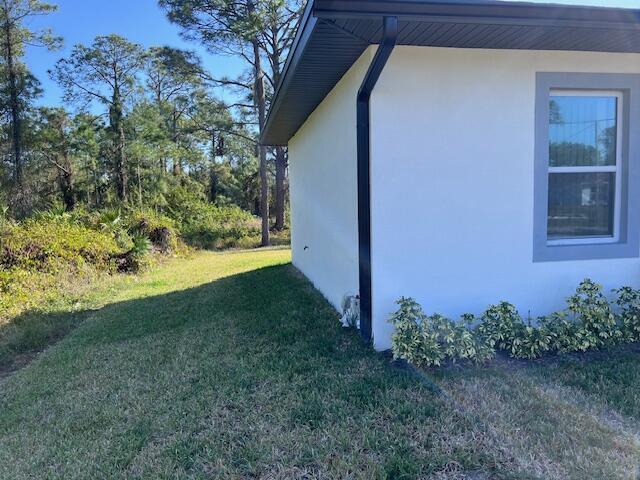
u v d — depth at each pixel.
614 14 3.14
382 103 3.76
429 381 3.22
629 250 4.18
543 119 3.96
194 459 2.45
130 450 2.58
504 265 4.04
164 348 4.44
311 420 2.76
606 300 4.03
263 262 11.46
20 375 4.09
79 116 25.98
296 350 4.04
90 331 5.34
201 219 20.86
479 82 3.85
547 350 3.70
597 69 3.98
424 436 2.52
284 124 7.68
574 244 4.16
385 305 3.93
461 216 3.95
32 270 7.98
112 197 24.03
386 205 3.85
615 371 3.31
